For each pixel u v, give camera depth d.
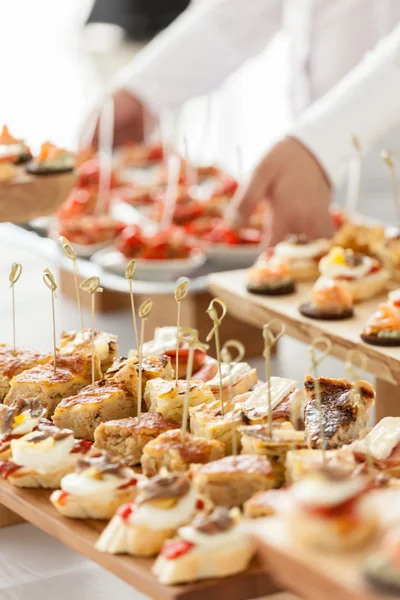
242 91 7.45
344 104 3.50
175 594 1.44
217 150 7.37
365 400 2.05
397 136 4.32
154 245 3.71
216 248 3.85
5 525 2.14
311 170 3.50
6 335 3.35
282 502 1.23
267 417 1.97
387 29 4.28
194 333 1.83
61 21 7.99
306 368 3.23
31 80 8.09
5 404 2.24
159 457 1.87
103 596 1.86
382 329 2.68
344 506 1.17
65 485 1.75
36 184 2.75
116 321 3.72
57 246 3.94
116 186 4.79
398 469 1.76
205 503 1.62
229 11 4.61
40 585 1.90
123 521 1.59
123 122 4.96
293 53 4.59
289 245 3.42
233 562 1.48
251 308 3.18
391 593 1.07
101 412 2.12
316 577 1.14
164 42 4.77
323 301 2.95
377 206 4.43
